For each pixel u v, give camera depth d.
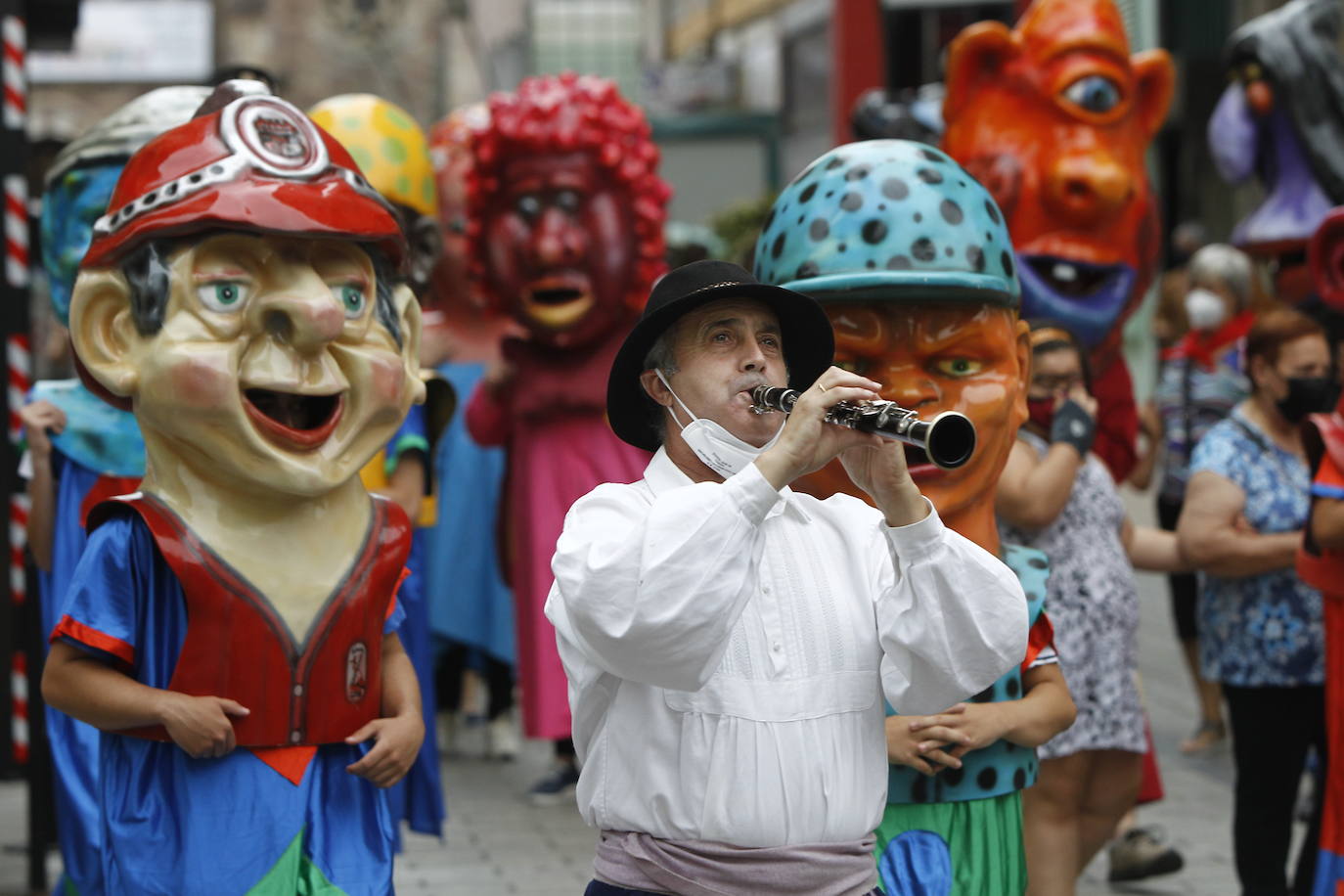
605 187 7.79
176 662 4.11
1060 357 5.66
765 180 27.34
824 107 26.52
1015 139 6.92
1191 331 9.41
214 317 4.10
